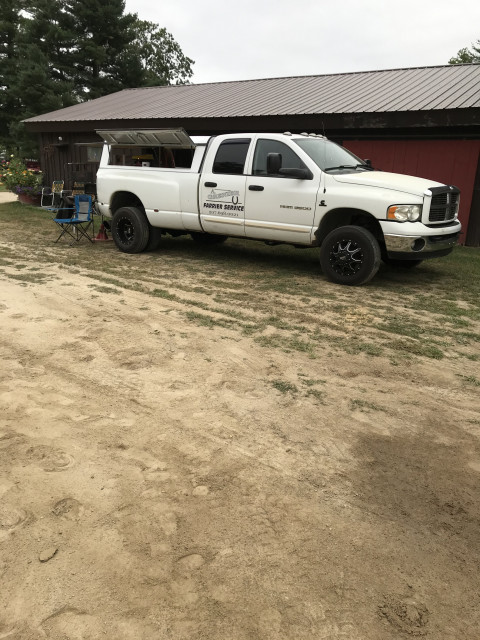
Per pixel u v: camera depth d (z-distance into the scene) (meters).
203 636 1.74
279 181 6.69
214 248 9.11
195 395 3.44
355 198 6.16
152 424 3.07
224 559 2.07
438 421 3.19
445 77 12.06
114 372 3.76
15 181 15.61
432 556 2.12
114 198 8.52
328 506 2.40
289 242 6.93
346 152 7.43
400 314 5.34
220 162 7.23
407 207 5.95
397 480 2.60
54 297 5.57
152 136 7.52
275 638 1.74
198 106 13.27
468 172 10.01
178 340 4.42
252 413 3.22
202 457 2.75
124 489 2.47
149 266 7.43
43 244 9.13
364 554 2.12
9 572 1.97
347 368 3.95
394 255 6.16
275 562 2.06
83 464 2.66
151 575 1.98
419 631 1.78
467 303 5.88
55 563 2.02
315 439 2.95
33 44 28.42
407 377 3.82
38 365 3.83
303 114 10.66
